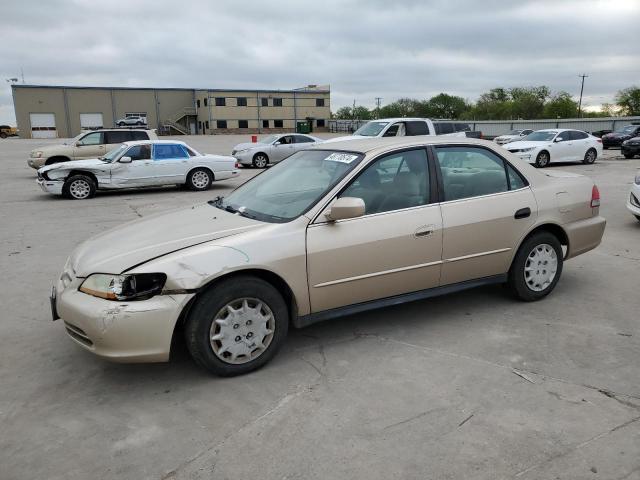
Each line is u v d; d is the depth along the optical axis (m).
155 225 3.95
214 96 75.56
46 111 68.81
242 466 2.59
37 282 5.73
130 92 73.75
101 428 2.94
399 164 4.05
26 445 2.79
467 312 4.57
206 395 3.26
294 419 2.97
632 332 4.12
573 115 82.44
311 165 4.31
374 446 2.71
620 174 16.59
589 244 5.02
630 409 3.03
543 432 2.81
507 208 4.39
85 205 11.68
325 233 3.63
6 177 18.33
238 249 3.37
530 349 3.83
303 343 3.99
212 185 15.71
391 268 3.90
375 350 3.85
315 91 81.88
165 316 3.17
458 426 2.88
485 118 90.12
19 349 3.99
